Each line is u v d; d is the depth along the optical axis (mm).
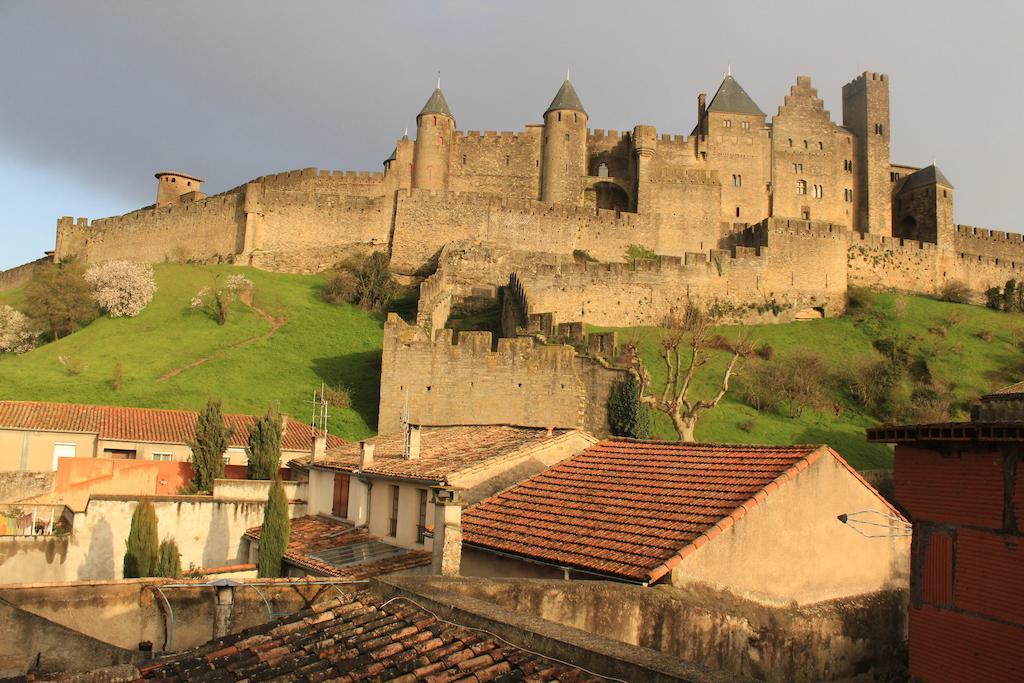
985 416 17328
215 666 10938
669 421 53906
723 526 17172
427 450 31875
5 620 15555
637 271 72500
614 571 16531
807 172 110000
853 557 19234
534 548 18938
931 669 15344
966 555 14922
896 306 83000
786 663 17062
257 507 33469
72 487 38406
